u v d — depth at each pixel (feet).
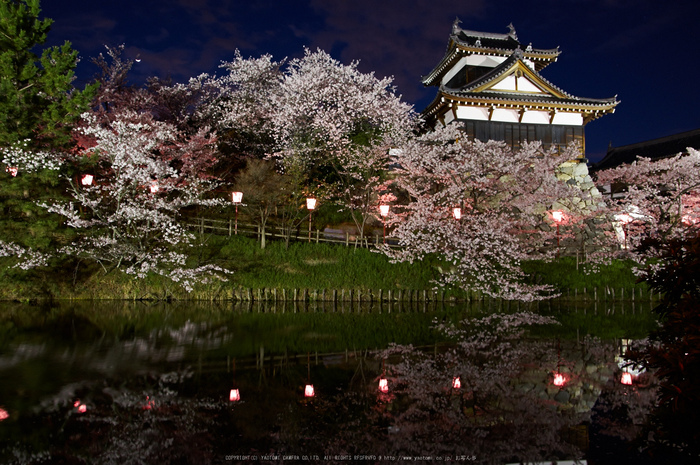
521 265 83.35
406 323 51.06
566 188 93.81
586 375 28.45
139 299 67.21
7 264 60.85
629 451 17.44
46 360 30.35
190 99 114.21
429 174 86.79
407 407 22.41
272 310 61.72
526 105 105.70
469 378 27.58
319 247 78.38
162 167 67.10
